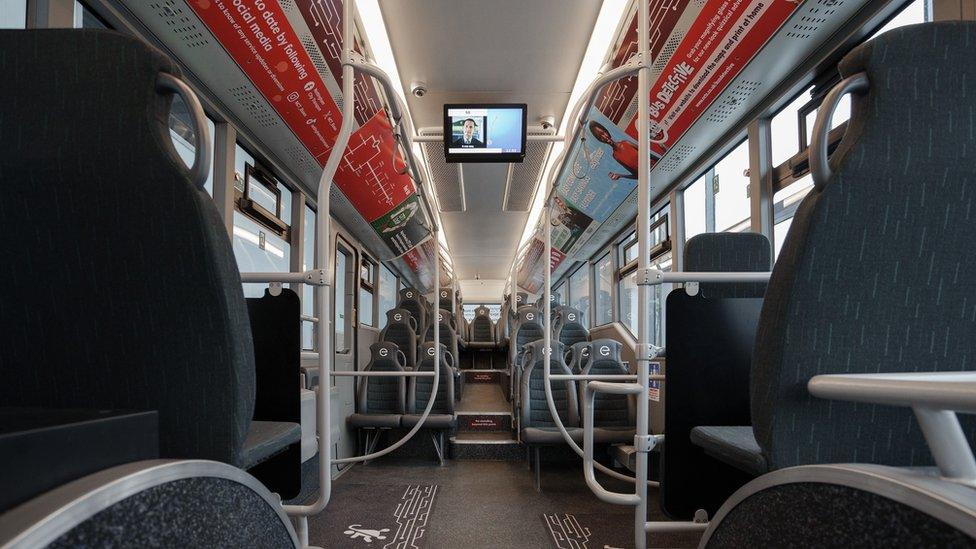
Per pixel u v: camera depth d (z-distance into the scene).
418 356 7.24
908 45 0.90
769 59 2.79
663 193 4.93
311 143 3.77
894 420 1.03
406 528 3.43
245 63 2.79
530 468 5.24
